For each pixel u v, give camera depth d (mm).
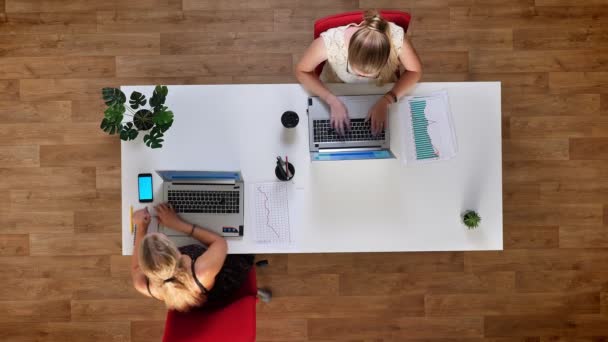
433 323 2787
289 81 2773
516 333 2791
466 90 1989
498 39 2771
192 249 1920
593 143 2779
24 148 2768
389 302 2791
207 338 1786
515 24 2768
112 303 2783
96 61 2762
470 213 1938
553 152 2779
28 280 2779
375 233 1994
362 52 1634
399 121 1996
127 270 2781
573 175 2783
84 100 2768
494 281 2789
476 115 1991
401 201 1992
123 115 1939
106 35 2760
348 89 1998
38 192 2770
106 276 2779
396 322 2789
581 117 2777
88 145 2771
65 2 2760
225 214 1957
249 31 2764
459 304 2787
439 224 1993
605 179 2777
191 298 1811
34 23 2758
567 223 2787
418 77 1958
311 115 1938
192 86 1974
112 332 2789
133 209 1967
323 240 1990
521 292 2789
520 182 2791
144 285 1846
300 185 1989
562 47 2768
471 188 1991
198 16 2760
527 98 2779
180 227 1914
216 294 1974
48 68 2766
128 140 1961
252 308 1895
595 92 2775
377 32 1632
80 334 2789
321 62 2160
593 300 2785
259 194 1985
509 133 2787
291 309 2785
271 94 1982
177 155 1980
